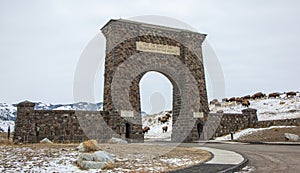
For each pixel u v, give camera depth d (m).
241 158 14.70
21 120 26.16
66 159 12.71
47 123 27.20
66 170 10.58
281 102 53.91
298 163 13.10
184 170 10.91
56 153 14.45
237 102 58.84
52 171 10.37
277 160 14.34
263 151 19.11
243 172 11.24
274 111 49.28
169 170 10.97
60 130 27.44
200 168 11.37
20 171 10.22
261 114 49.25
